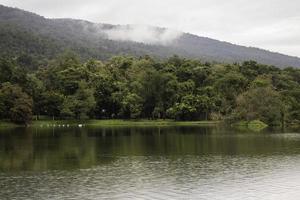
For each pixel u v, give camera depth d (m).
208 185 44.41
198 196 39.88
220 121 168.75
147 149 76.19
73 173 51.72
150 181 46.53
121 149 76.50
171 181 46.47
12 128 143.25
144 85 186.50
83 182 46.16
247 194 40.59
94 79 185.50
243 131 122.19
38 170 54.03
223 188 43.00
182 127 146.12
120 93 180.62
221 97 180.38
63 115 168.12
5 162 60.94
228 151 72.31
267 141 89.56
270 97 151.88
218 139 95.00
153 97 187.12
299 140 91.56
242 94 162.75
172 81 186.62
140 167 56.00
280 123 151.88
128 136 105.44
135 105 176.12
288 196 39.88
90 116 178.00
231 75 188.62
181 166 56.56
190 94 184.00
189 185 44.44
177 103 179.38
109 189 42.75
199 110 178.25
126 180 47.12
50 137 103.25
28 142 89.88
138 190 42.25
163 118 186.50
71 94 180.25
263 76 193.38
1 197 39.84
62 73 186.38
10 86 155.25
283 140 91.69
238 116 155.12
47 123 164.00
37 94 167.12
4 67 169.12
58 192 41.56
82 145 83.56
